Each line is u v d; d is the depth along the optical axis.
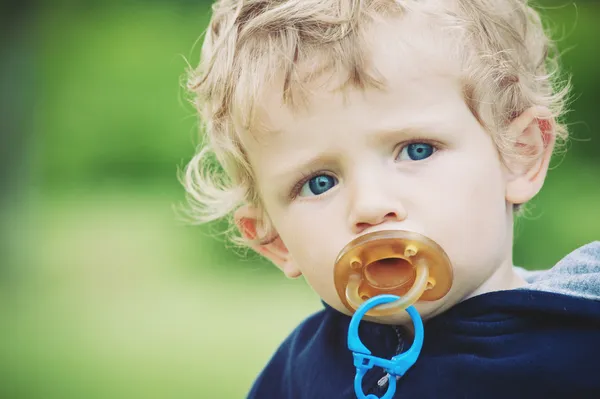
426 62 2.40
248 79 2.50
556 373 2.37
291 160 2.44
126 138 15.02
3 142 11.30
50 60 15.16
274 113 2.45
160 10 15.19
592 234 9.44
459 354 2.48
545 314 2.40
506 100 2.63
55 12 15.09
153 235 11.93
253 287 9.52
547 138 2.64
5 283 10.27
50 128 15.54
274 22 2.56
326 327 2.91
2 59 11.34
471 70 2.46
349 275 2.30
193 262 10.86
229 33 2.72
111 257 11.11
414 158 2.38
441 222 2.33
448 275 2.27
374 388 2.62
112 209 13.64
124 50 15.12
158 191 14.67
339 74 2.38
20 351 7.12
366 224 2.32
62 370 6.51
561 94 3.05
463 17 2.56
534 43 3.06
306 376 2.91
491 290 2.51
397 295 2.31
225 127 2.71
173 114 15.02
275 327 7.66
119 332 7.70
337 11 2.51
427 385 2.50
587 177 10.92
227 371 6.36
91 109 15.03
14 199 11.30
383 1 2.49
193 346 7.14
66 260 11.04
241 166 2.73
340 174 2.40
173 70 15.04
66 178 15.16
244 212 2.86
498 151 2.51
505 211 2.52
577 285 2.48
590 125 12.14
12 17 11.27
